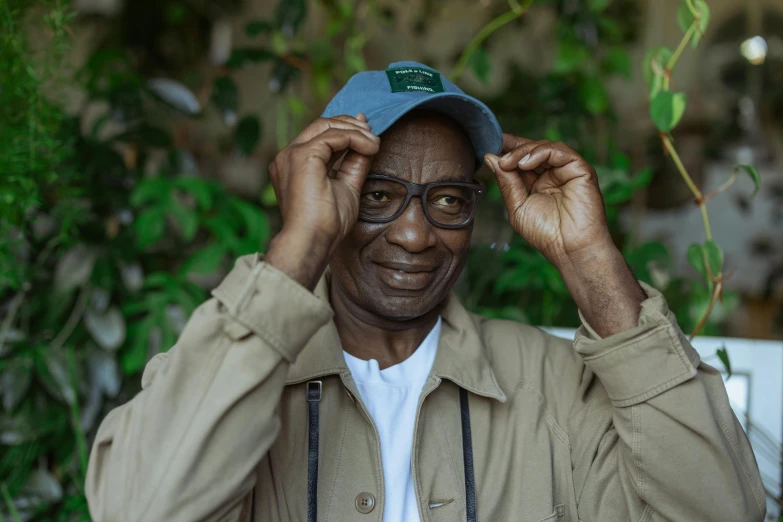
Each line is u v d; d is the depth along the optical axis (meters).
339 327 1.26
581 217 1.15
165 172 2.10
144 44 2.91
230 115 2.05
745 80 3.71
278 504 1.12
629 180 1.91
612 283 1.12
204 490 0.96
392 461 1.16
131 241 1.90
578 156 1.17
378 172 1.14
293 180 1.05
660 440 1.07
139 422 1.00
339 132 1.07
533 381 1.26
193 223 1.88
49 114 1.67
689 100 3.77
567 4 2.15
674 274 3.12
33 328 1.84
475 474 1.18
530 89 2.54
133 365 1.79
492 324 1.37
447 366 1.22
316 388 1.17
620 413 1.11
